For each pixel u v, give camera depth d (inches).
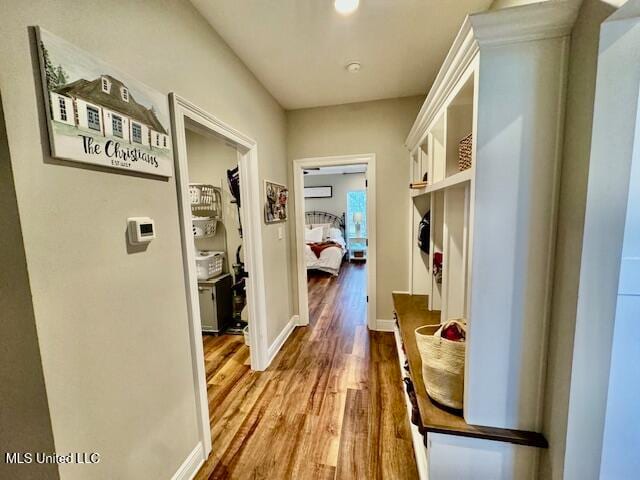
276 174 111.5
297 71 89.1
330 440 65.4
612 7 30.3
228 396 82.0
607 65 32.1
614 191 34.0
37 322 31.1
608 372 36.4
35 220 30.8
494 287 42.6
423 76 95.1
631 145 33.0
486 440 44.1
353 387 85.1
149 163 46.1
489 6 62.2
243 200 89.1
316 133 121.3
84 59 35.1
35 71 30.6
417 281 111.0
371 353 105.8
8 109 28.6
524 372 43.3
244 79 83.7
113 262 40.4
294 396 81.4
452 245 68.4
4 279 30.8
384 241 121.1
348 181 317.1
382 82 99.0
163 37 50.6
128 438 43.1
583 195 34.8
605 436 37.8
